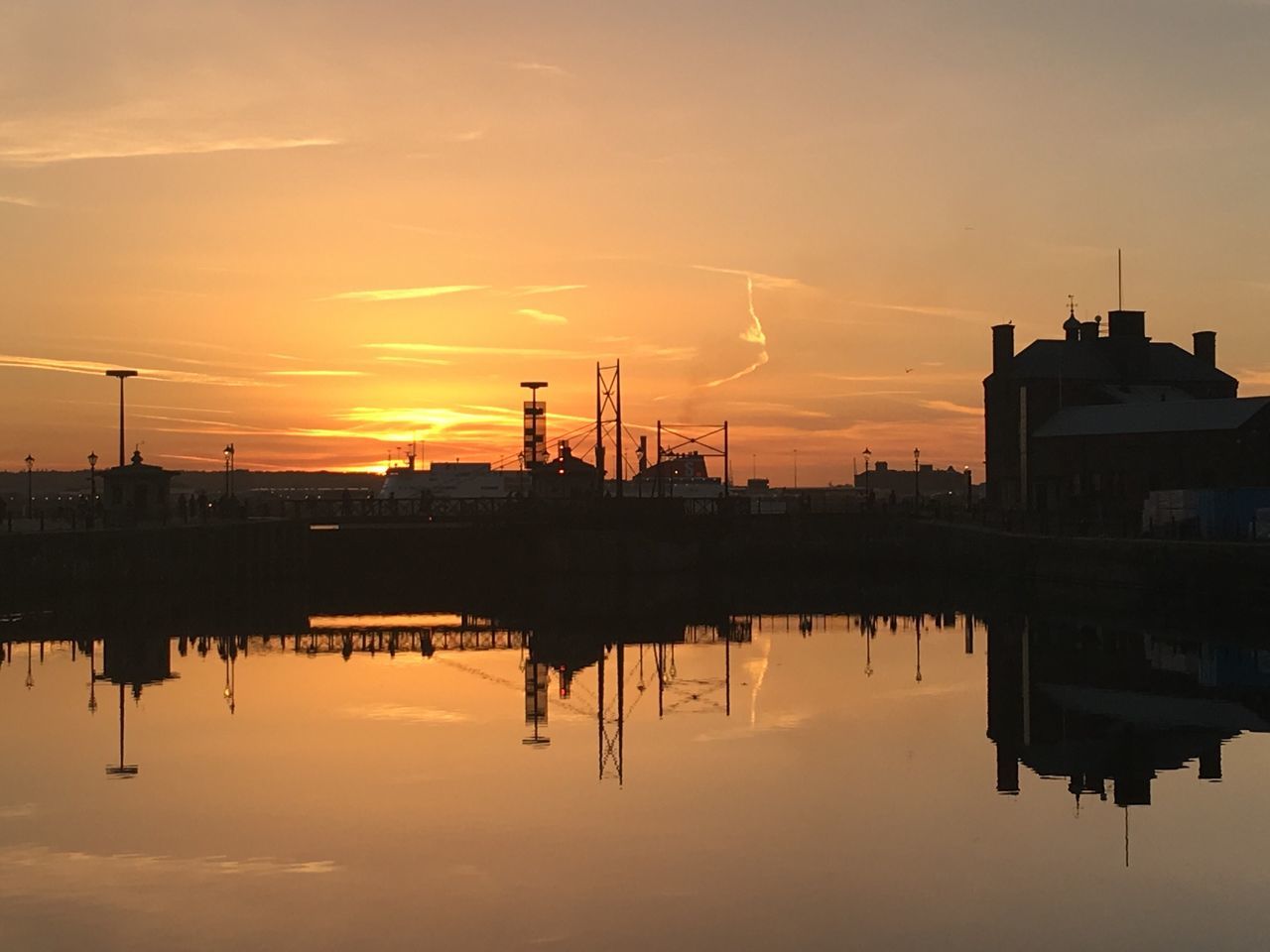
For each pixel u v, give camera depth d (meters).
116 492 100.56
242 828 32.19
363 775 37.50
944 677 55.91
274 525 113.44
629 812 33.56
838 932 25.52
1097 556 89.62
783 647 68.31
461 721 46.06
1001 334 132.25
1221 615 75.12
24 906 26.92
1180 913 26.42
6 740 42.06
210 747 41.25
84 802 34.47
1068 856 30.00
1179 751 40.72
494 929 25.66
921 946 24.88
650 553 126.62
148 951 24.70
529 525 117.62
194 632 72.50
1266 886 28.02
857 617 82.94
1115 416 118.94
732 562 131.12
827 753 40.56
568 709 48.62
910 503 150.88
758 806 34.16
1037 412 128.12
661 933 25.47
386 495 157.88
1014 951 24.66
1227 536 87.25
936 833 31.78
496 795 35.22
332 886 28.06
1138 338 132.25
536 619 84.12
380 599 98.62
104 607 81.81
